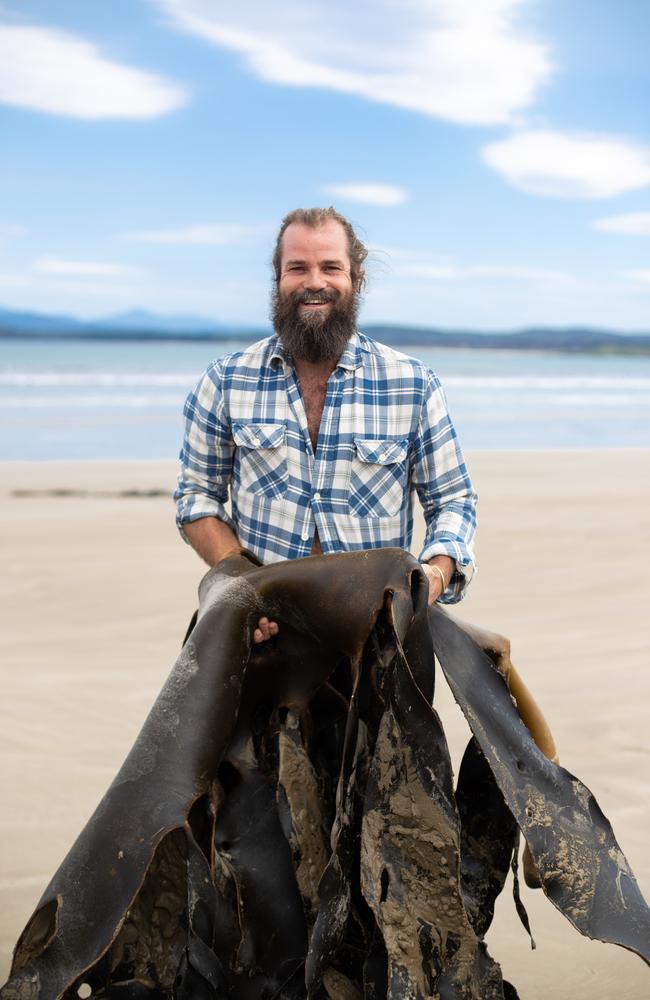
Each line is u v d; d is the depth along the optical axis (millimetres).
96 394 34031
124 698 5754
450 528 3178
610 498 13391
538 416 29766
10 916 3561
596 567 9086
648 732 5215
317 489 3176
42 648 6723
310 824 2844
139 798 2623
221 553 3197
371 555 2871
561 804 2812
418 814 2715
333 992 2756
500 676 2943
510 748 2838
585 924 2705
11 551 9773
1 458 18922
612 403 35219
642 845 4031
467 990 2672
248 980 2756
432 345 104688
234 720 2768
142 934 2709
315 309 3133
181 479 3387
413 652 2834
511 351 104438
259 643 2895
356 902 2807
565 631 7074
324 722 2980
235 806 2850
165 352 77062
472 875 2924
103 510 12273
